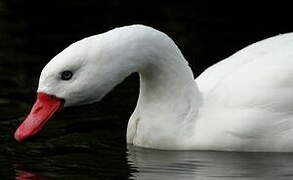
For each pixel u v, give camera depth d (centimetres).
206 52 1596
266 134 1126
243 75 1164
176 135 1161
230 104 1146
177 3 1867
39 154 1139
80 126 1265
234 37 1672
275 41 1219
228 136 1134
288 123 1124
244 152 1138
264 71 1153
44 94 1107
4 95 1394
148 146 1178
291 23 1739
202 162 1109
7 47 1648
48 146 1177
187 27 1730
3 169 1073
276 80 1140
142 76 1163
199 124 1157
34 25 1770
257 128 1124
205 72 1248
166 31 1706
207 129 1148
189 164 1102
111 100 1382
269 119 1124
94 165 1095
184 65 1169
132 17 1795
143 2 1881
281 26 1725
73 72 1101
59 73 1098
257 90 1138
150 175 1059
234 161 1109
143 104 1180
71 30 1736
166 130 1163
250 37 1670
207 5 1848
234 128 1130
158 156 1139
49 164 1098
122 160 1120
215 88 1177
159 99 1170
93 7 1864
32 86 1439
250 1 1850
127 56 1112
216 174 1064
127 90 1428
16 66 1542
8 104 1348
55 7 1872
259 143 1130
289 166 1088
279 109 1128
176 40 1658
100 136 1224
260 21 1753
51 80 1102
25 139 1199
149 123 1173
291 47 1186
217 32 1698
